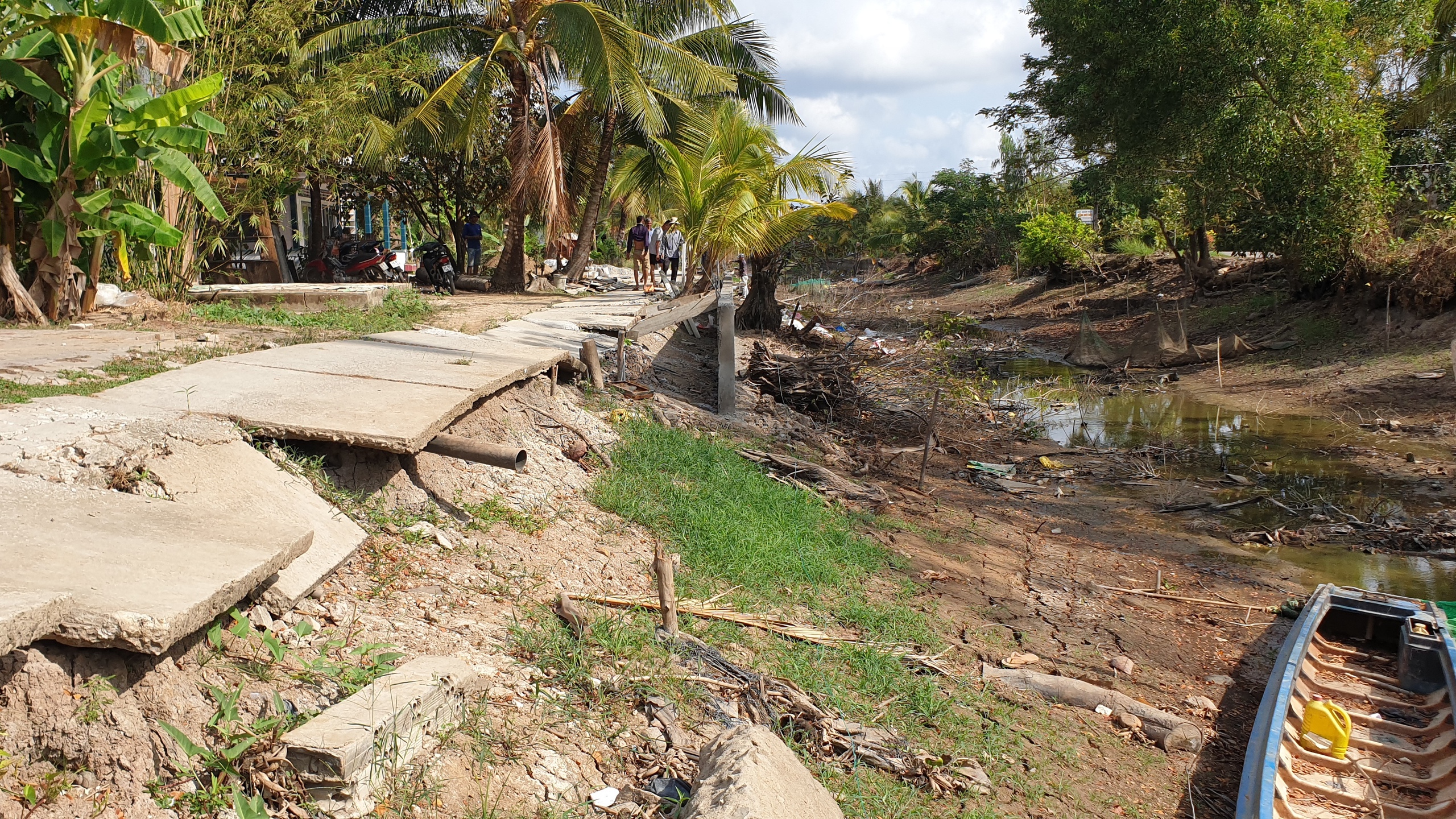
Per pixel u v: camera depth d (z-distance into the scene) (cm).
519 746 407
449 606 501
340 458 580
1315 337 2073
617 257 4841
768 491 903
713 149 1877
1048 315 3322
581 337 1303
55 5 935
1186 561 1009
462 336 1038
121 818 299
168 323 1030
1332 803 532
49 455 459
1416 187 2395
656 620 567
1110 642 764
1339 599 794
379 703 365
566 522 679
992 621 763
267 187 1469
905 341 2539
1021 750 561
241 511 480
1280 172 2097
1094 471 1374
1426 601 817
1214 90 2119
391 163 2083
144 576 356
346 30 1933
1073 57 2511
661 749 445
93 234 1018
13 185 980
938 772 499
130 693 331
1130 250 3584
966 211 5016
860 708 549
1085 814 510
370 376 731
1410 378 1722
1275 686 630
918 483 1197
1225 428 1641
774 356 1597
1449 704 630
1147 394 1977
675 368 1401
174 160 1002
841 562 802
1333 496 1233
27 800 284
